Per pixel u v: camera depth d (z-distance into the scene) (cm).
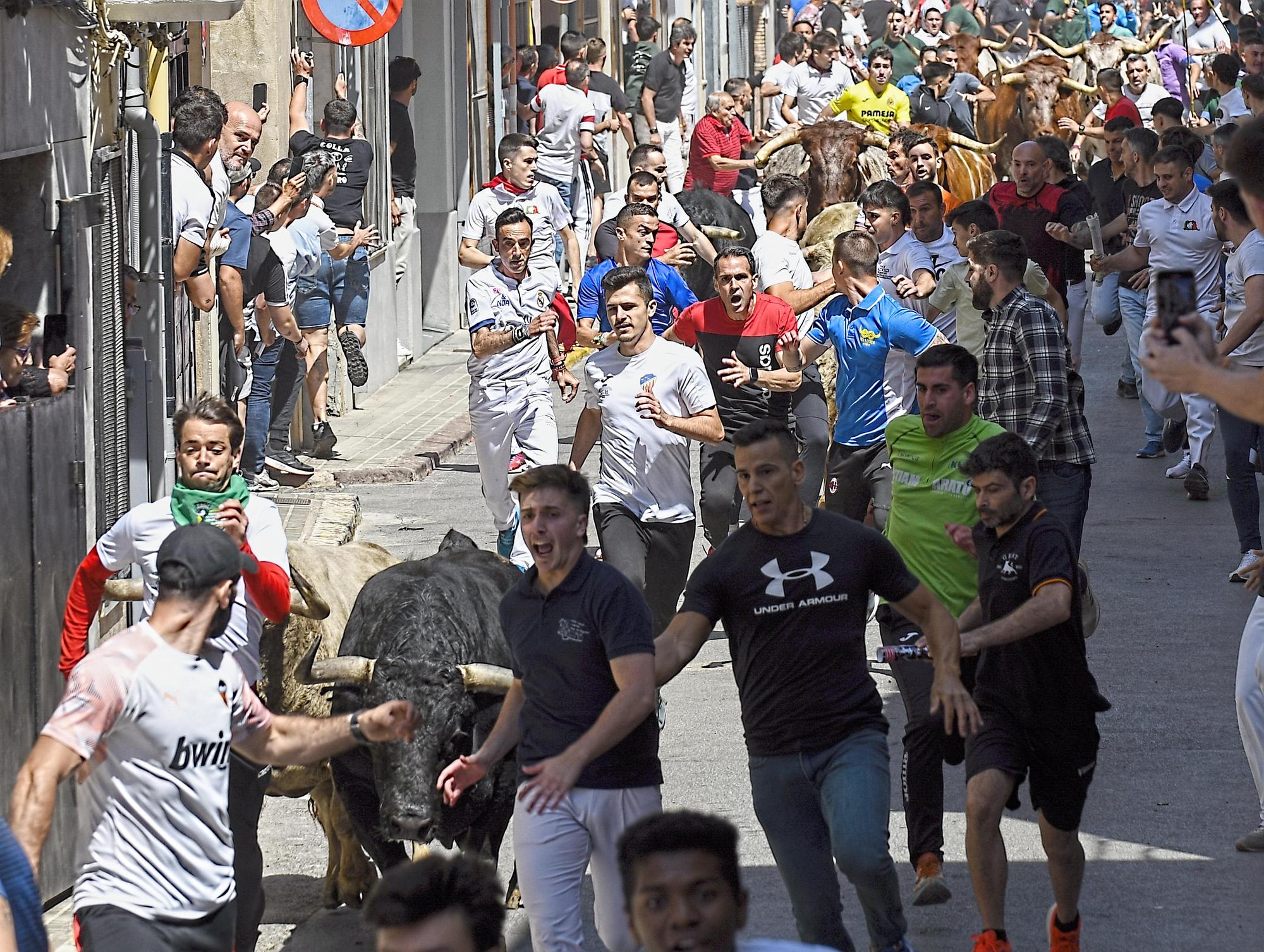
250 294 2975
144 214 1925
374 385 4112
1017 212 3194
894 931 1342
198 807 1182
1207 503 3073
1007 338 2008
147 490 1936
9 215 1720
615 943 1307
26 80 1638
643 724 1305
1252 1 8325
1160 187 2998
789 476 1355
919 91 5278
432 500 3166
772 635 1353
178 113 2197
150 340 1977
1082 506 2078
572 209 5169
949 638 1373
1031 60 5891
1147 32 8725
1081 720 1421
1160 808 1814
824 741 1347
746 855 1725
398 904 820
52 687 1662
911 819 1575
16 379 1664
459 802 1459
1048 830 1444
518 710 1344
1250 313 2384
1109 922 1554
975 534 1491
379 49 4238
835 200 3916
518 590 1330
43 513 1642
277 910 1673
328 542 2327
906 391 2331
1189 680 2194
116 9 1806
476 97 5100
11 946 1092
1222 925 1542
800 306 2725
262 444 3095
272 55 3369
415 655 1430
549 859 1282
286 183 3058
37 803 1116
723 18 9356
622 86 7075
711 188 5059
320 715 1612
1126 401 3881
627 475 2027
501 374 2575
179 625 1176
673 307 2658
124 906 1167
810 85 5781
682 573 2056
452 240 4919
